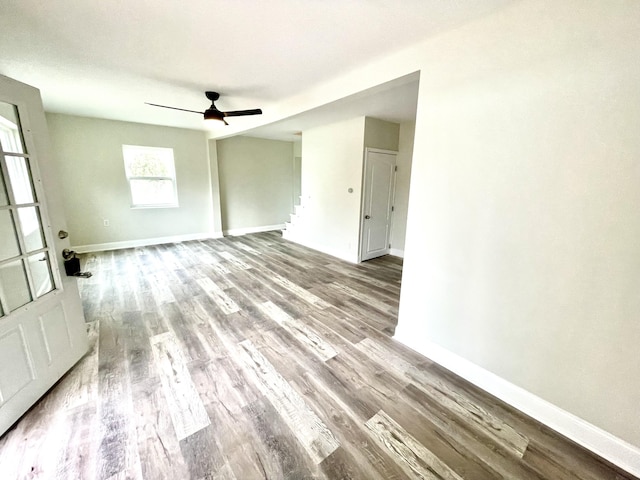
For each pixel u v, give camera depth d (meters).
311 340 2.45
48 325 1.80
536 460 1.43
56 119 4.52
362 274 4.23
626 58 1.24
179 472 1.32
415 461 1.41
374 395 1.84
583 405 1.51
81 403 1.71
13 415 1.54
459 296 1.99
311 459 1.40
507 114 1.63
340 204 4.96
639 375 1.33
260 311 2.97
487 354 1.89
